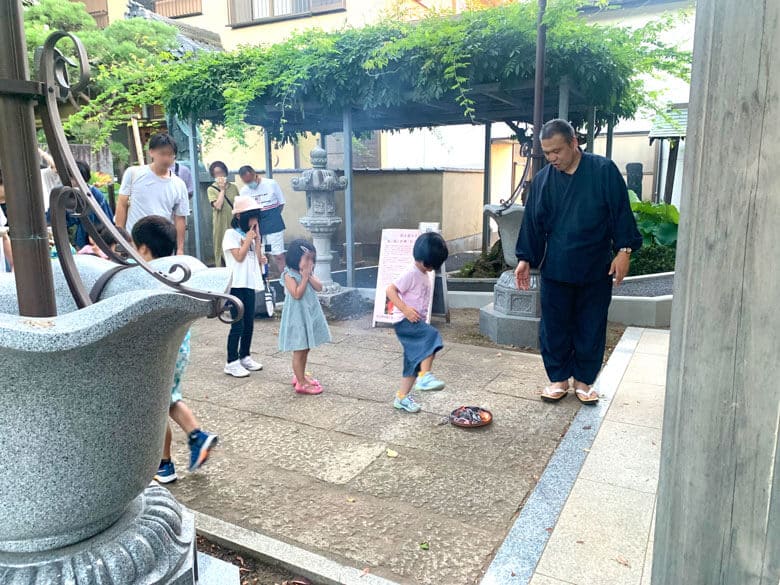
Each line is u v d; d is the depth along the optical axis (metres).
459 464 3.07
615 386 4.15
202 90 6.72
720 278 1.06
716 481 1.12
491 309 5.69
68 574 1.48
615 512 2.55
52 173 4.16
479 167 16.09
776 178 0.97
